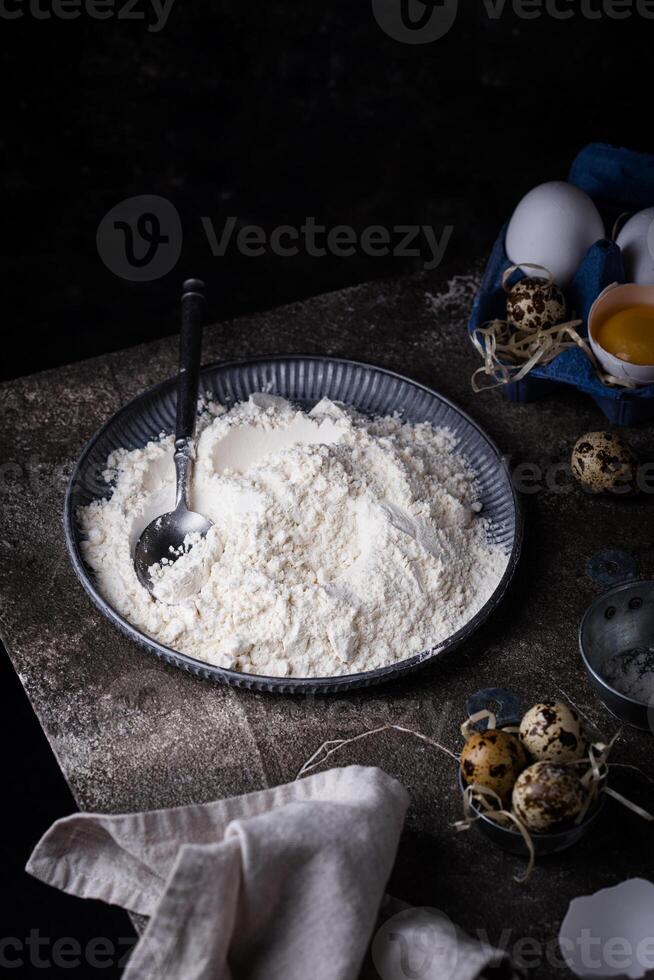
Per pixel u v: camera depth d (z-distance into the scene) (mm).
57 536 872
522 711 803
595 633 799
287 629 802
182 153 1396
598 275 907
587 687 814
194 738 792
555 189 932
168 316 1370
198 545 834
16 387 947
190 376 901
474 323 924
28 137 1356
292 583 817
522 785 719
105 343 1346
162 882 734
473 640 829
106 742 790
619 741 795
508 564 833
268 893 699
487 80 1437
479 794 733
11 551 864
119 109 1370
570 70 1438
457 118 1441
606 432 881
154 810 753
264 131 1411
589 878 752
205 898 685
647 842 762
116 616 804
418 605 816
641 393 890
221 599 814
